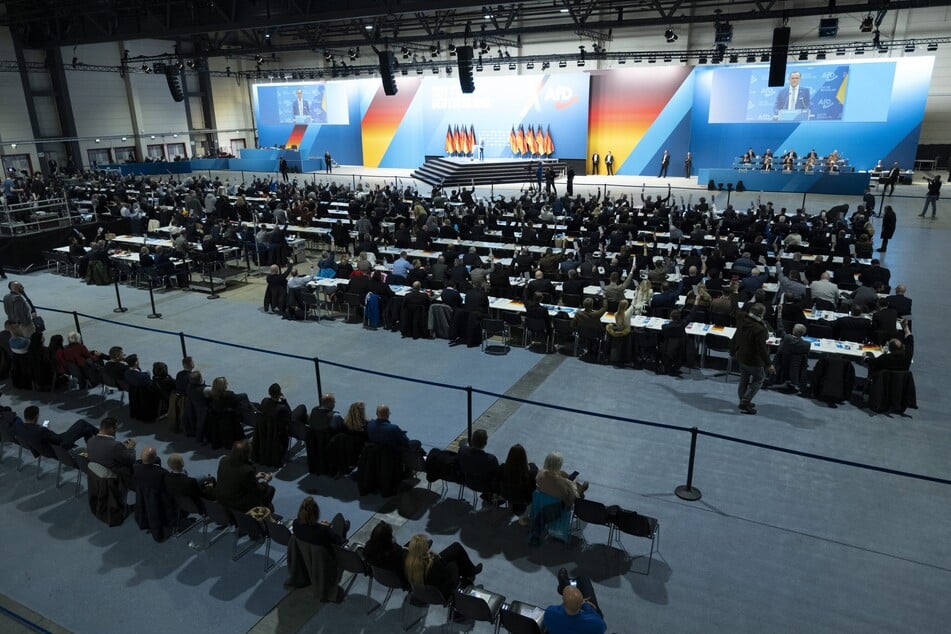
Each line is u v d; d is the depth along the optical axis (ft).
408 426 32.58
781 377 36.22
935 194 82.74
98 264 61.05
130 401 33.47
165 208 82.53
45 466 29.91
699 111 123.03
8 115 126.31
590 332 39.96
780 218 70.79
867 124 110.93
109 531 25.09
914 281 56.18
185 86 162.30
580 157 133.69
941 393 35.24
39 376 37.11
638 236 67.51
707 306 41.27
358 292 48.39
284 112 163.43
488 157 142.31
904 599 20.85
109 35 100.01
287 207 85.56
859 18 113.19
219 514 23.16
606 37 130.31
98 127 144.05
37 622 20.44
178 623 20.30
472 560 22.89
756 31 119.65
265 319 50.39
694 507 25.67
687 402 34.83
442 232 68.90
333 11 72.84
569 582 19.63
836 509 25.49
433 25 138.92
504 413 33.86
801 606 20.59
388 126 152.05
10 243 66.08
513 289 48.67
